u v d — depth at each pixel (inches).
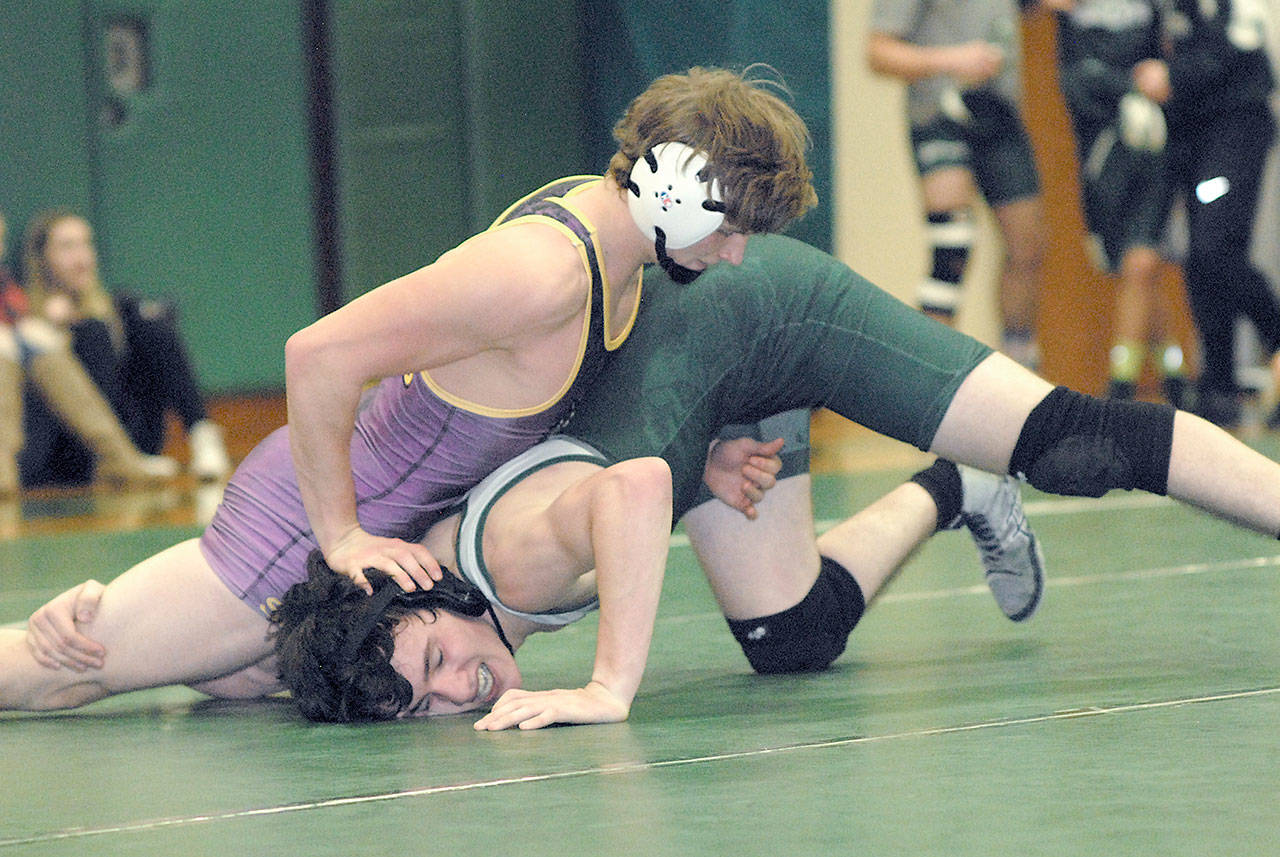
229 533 277.0
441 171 1098.1
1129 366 877.8
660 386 277.1
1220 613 345.1
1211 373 875.4
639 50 1079.6
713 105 249.3
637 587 249.8
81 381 788.0
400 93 1080.2
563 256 253.1
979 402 287.3
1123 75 864.9
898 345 290.2
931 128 773.9
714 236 253.9
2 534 609.0
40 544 570.9
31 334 776.9
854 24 1045.8
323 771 223.9
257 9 1032.2
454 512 274.2
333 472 256.5
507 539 258.2
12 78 941.2
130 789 219.8
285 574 274.5
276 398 1059.9
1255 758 210.2
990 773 206.5
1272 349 860.0
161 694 313.4
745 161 248.1
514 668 264.8
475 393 262.8
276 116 1044.5
